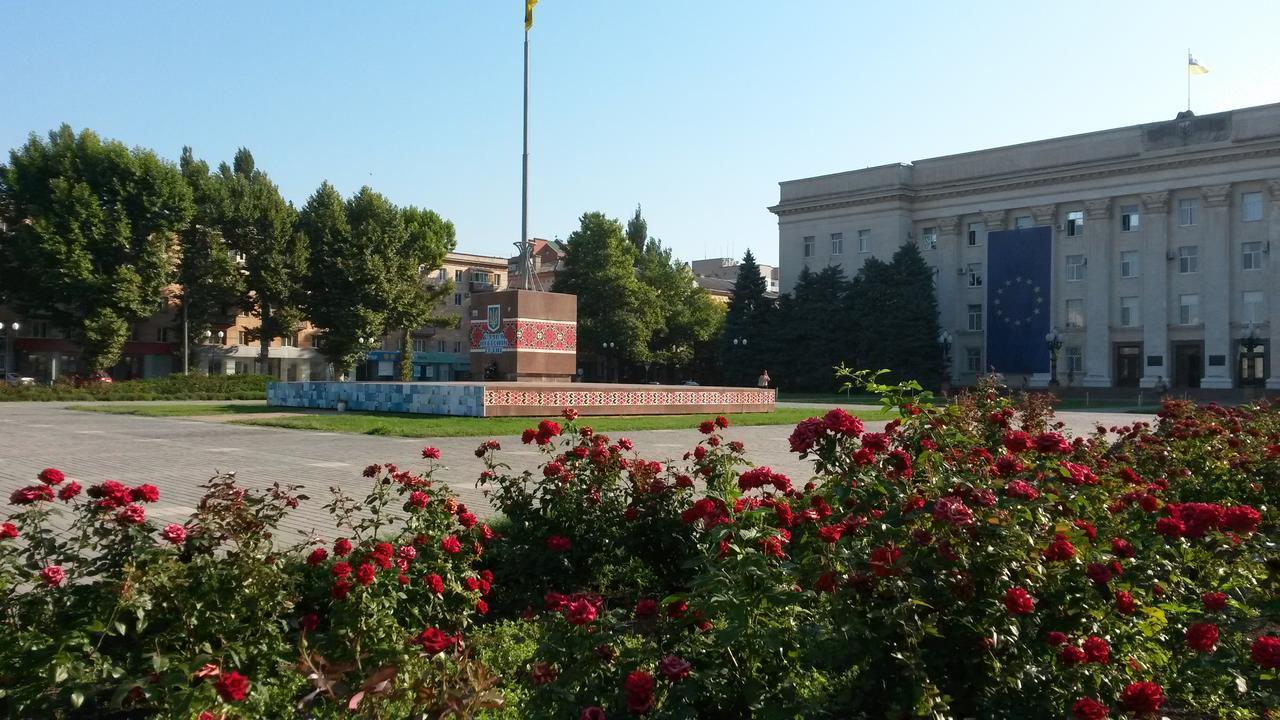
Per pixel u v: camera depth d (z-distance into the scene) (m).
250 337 57.12
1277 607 4.84
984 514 3.93
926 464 4.76
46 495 4.39
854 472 4.70
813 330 62.75
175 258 54.50
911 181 65.12
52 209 48.56
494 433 20.88
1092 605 3.89
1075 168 57.22
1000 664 3.55
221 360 65.25
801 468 14.88
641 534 6.46
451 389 26.00
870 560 3.67
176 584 4.07
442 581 5.15
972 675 3.62
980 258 62.19
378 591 4.59
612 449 6.95
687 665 3.32
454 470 13.84
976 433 7.37
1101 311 56.41
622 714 3.34
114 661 3.95
